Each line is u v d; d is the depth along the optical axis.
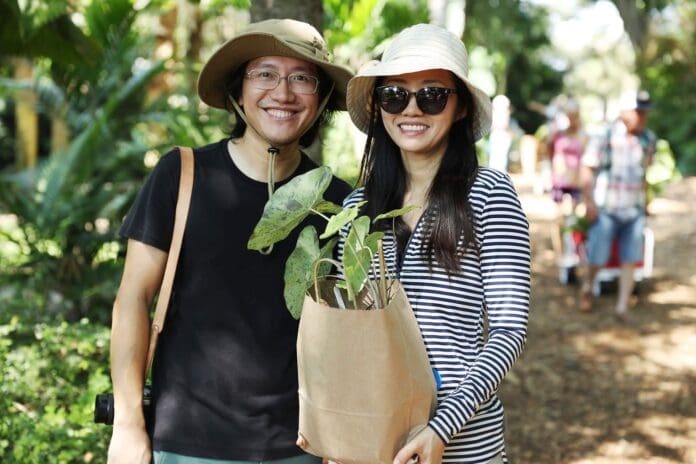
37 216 6.04
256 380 2.18
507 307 1.98
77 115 7.64
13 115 16.28
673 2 19.80
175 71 8.91
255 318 2.20
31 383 3.65
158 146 6.93
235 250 2.21
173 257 2.21
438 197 2.06
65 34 5.50
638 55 20.31
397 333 1.80
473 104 2.16
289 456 2.21
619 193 7.05
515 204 2.05
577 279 8.63
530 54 29.11
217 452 2.16
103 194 6.23
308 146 2.50
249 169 2.29
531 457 4.66
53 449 3.19
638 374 5.96
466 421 1.87
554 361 6.25
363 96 2.28
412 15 9.35
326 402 1.84
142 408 2.25
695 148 17.09
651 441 4.87
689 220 11.51
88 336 3.97
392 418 1.81
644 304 7.73
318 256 1.95
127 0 7.43
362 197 2.27
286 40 2.23
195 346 2.20
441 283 2.02
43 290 5.96
